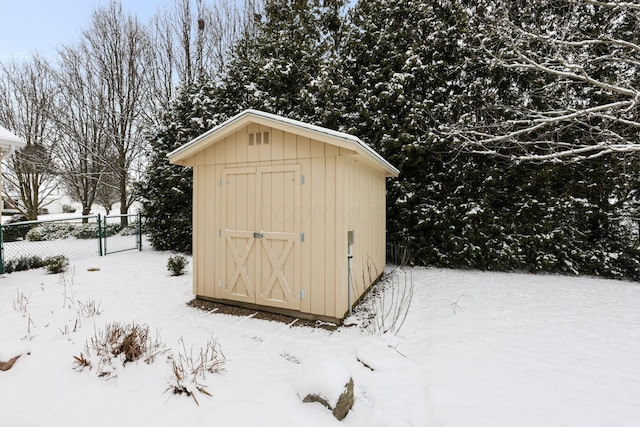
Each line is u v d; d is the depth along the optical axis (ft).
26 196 49.60
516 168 23.16
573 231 22.65
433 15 26.20
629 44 17.67
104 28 46.62
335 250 12.84
